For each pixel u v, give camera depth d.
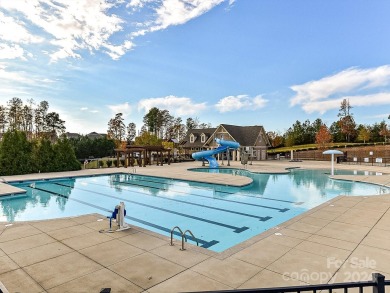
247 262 5.40
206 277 4.77
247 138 46.59
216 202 13.26
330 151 21.70
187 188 17.19
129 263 5.38
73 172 23.89
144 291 4.30
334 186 17.81
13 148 22.30
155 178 21.50
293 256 5.69
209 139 47.78
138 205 12.72
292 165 33.00
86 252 5.96
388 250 6.00
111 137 78.75
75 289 4.39
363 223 8.09
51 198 14.56
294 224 8.04
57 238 6.89
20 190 14.66
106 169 26.64
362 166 30.02
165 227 9.42
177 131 85.00
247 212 11.38
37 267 5.22
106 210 12.16
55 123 70.25
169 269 5.10
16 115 62.34
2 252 5.98
